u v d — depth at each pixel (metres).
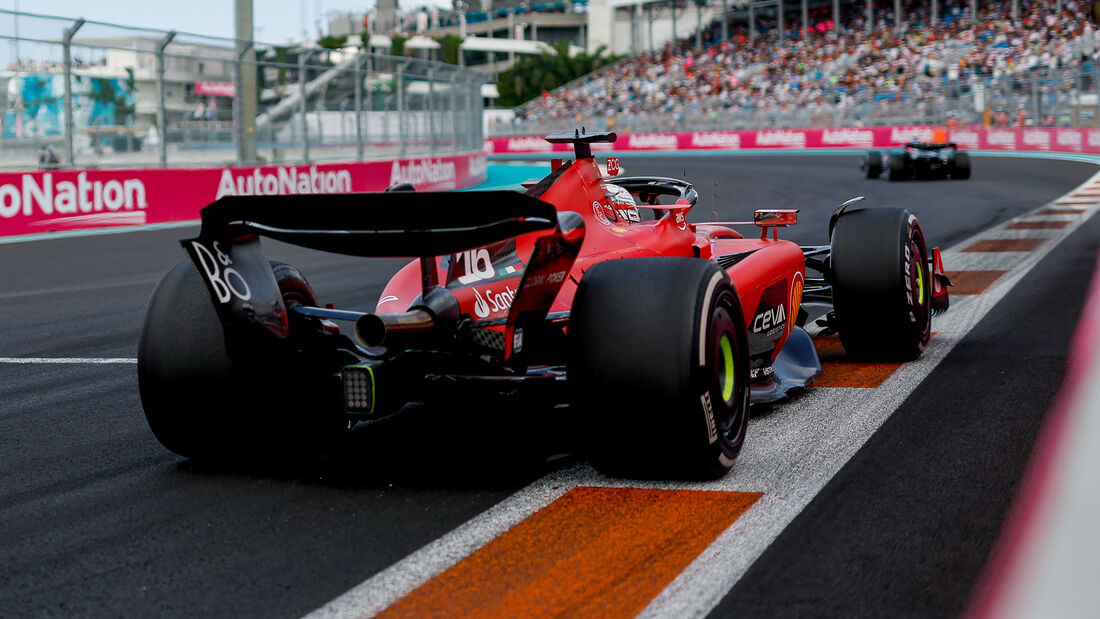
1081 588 4.85
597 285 7.79
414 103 55.66
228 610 6.00
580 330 7.68
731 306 8.27
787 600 5.92
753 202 44.19
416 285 8.94
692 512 7.36
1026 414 9.87
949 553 6.51
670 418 7.52
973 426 9.50
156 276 24.42
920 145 57.12
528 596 6.05
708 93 122.25
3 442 10.02
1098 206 36.53
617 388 7.54
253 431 8.57
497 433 9.41
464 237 7.51
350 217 7.49
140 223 39.06
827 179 61.69
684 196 11.05
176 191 40.34
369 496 7.89
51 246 31.55
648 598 5.98
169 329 8.39
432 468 8.50
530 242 8.98
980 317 15.66
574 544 6.82
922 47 107.75
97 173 37.53
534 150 128.50
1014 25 102.94
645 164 85.31
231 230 7.98
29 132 35.50
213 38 42.03
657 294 7.62
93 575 6.57
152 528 7.38
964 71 99.06
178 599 6.17
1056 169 62.12
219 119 42.66
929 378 11.60
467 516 7.39
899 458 8.56
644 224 10.45
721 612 5.79
